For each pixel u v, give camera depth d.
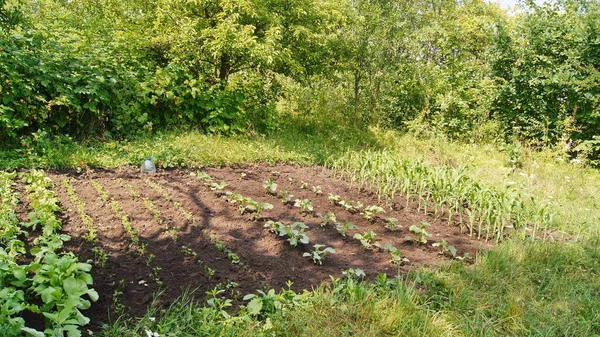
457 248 4.77
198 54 8.70
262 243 4.27
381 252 4.43
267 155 7.25
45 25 7.86
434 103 11.92
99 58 7.07
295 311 3.09
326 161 7.49
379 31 10.62
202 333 2.82
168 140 7.16
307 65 10.14
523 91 10.90
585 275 4.25
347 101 12.09
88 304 2.89
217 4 8.71
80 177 5.39
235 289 3.46
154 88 7.64
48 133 6.47
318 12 9.67
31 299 2.96
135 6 8.88
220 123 8.13
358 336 2.94
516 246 4.70
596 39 10.42
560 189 7.71
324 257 4.15
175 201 4.95
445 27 13.96
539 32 11.12
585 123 10.41
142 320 2.90
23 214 4.18
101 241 3.89
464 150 10.12
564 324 3.37
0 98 6.04
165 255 3.80
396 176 6.30
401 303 3.26
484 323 3.26
